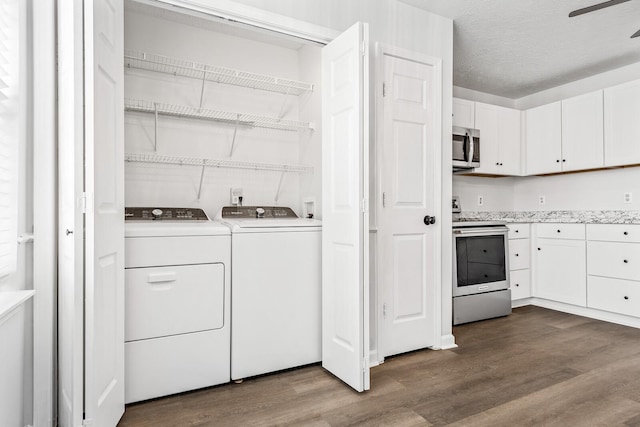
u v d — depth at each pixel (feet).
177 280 6.02
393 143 7.72
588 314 11.12
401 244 7.86
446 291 8.65
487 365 7.40
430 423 5.28
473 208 13.69
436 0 7.95
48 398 4.86
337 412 5.58
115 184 4.98
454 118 11.78
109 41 4.71
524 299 12.60
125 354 5.62
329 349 6.97
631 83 10.37
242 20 6.40
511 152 13.14
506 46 10.23
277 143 9.94
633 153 10.30
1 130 4.37
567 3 8.11
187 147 8.84
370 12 7.63
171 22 8.59
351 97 6.31
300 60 10.08
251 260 6.66
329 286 6.97
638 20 8.80
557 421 5.33
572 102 11.84
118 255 5.09
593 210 12.19
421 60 8.07
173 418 5.40
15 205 4.53
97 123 4.31
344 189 6.52
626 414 5.52
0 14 4.26
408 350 7.96
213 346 6.32
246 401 5.91
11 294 4.42
